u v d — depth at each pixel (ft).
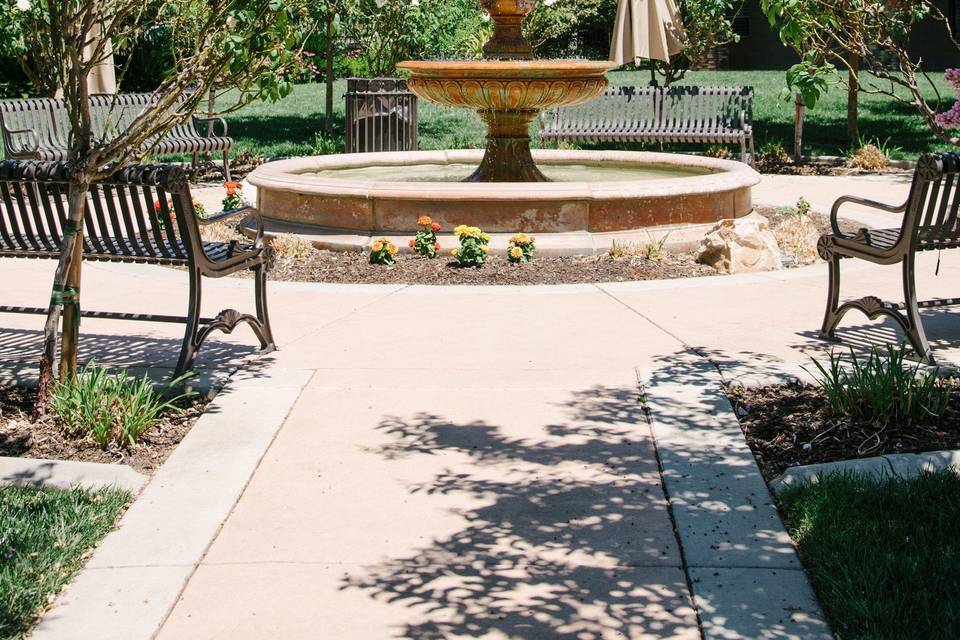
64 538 12.35
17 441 15.19
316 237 29.45
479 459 14.90
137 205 17.90
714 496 13.55
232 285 25.82
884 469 13.73
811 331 20.86
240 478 14.29
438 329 21.40
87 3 15.30
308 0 16.98
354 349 19.95
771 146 51.67
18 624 10.74
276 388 17.54
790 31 16.07
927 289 24.59
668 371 18.28
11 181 17.03
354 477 14.37
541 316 22.40
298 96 83.61
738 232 27.35
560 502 13.58
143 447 15.26
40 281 26.25
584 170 39.19
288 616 11.05
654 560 12.12
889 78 16.33
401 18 56.75
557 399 17.16
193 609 11.19
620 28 51.96
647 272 26.73
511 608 11.16
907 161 48.55
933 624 10.30
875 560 11.46
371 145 46.16
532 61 31.60
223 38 15.40
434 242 28.22
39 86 17.12
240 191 38.52
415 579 11.77
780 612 10.89
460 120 68.28
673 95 48.01
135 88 74.13
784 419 15.92
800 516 12.84
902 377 15.47
